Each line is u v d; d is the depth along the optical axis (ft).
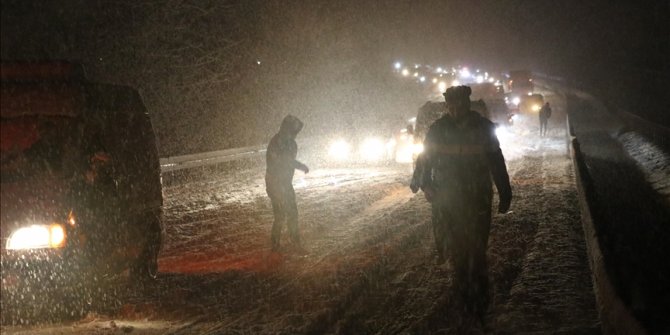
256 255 34.83
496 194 53.67
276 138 35.22
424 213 46.14
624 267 29.55
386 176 71.20
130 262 28.14
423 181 22.27
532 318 22.97
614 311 20.22
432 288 27.30
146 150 31.04
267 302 25.70
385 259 32.42
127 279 29.68
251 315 24.06
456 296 22.67
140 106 32.07
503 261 31.17
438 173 22.13
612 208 51.47
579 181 51.08
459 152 21.68
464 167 21.68
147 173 30.55
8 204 23.47
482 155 21.66
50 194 24.12
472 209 21.66
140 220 29.25
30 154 25.53
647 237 40.57
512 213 44.62
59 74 27.89
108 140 27.94
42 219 23.16
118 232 27.04
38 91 27.04
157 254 30.68
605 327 21.30
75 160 26.04
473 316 21.80
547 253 33.04
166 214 49.32
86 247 24.48
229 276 30.22
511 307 24.17
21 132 25.99
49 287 23.11
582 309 23.99
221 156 83.76
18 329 22.61
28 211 23.27
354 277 28.84
